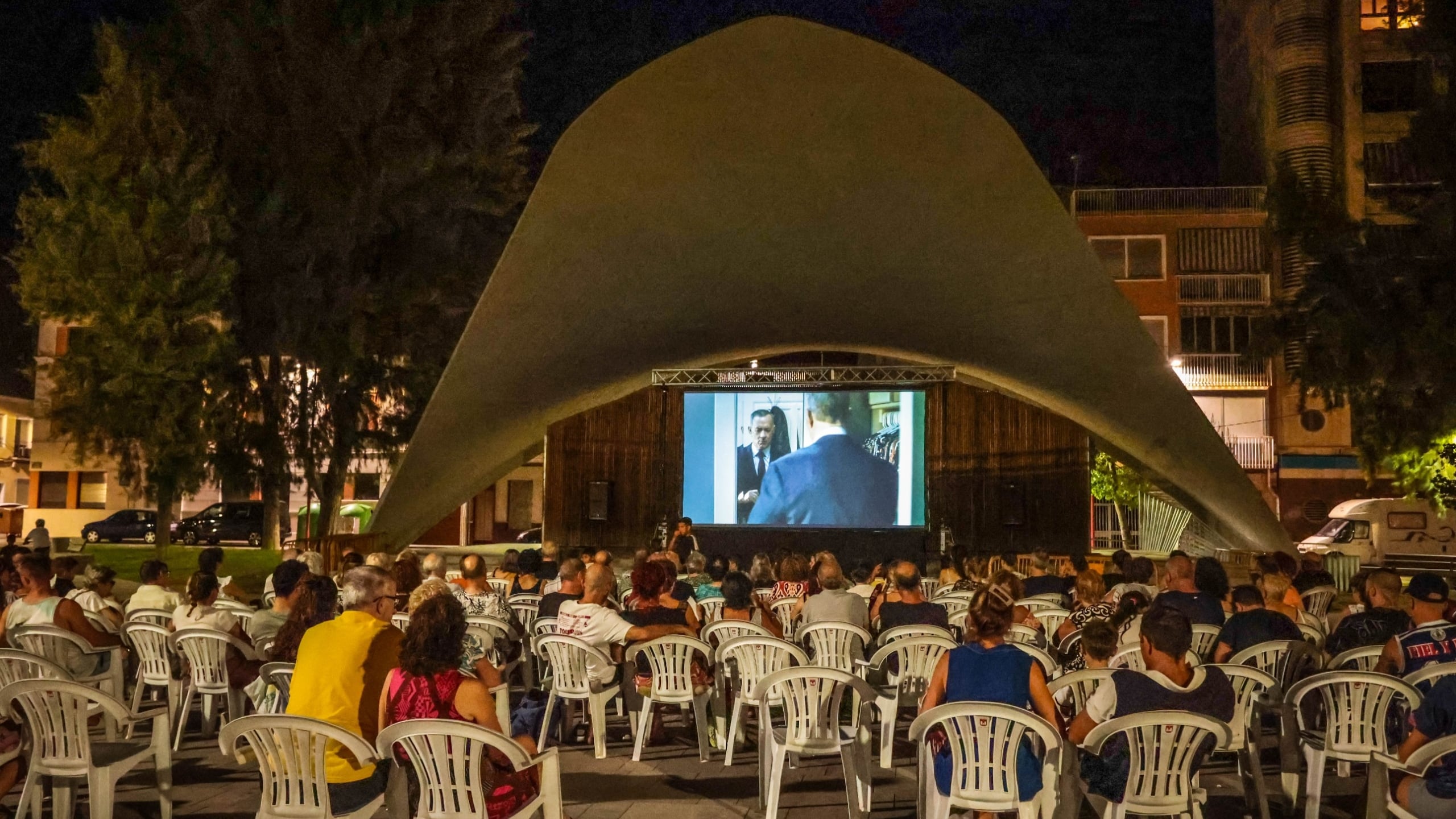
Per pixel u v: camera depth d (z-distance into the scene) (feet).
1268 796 18.04
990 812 12.94
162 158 59.11
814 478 61.62
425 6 73.41
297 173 70.08
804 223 44.01
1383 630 18.61
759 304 50.70
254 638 20.61
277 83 69.51
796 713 16.01
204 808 16.56
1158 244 103.35
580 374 51.57
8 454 117.50
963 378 62.28
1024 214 40.45
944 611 20.98
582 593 23.25
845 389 61.36
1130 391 45.96
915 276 46.42
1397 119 98.48
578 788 18.02
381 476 103.14
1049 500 62.54
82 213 57.16
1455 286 51.75
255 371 72.28
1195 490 50.96
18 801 17.53
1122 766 13.07
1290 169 57.47
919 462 61.00
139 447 61.21
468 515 116.16
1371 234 54.39
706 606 27.20
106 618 22.89
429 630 12.11
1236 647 19.25
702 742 20.12
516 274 42.06
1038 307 44.60
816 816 16.44
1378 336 52.90
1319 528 99.60
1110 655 15.40
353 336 71.77
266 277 69.21
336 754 12.34
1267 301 101.35
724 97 37.58
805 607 21.62
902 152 39.78
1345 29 99.66
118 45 60.39
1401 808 12.62
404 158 71.61
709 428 62.49
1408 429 57.00
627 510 66.90
